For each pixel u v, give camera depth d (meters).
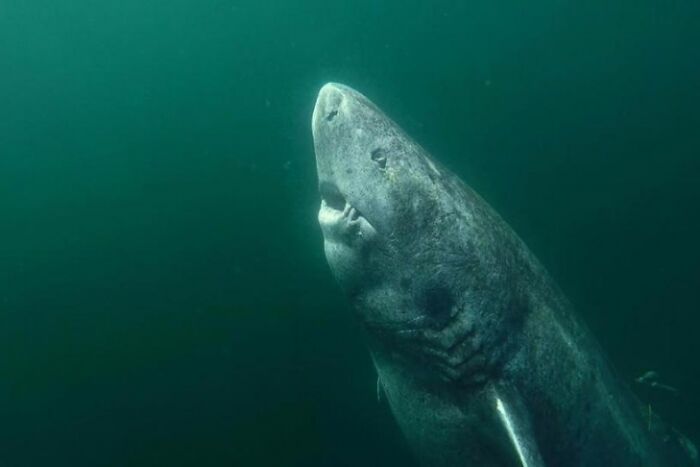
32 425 4.27
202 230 7.90
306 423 3.48
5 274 8.09
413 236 1.40
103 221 9.82
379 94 15.92
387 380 1.61
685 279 4.35
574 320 1.54
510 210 6.26
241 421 3.66
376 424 3.36
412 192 1.40
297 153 11.50
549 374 1.44
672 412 2.86
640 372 3.47
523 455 1.30
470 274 1.40
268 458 3.29
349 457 3.16
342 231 1.45
